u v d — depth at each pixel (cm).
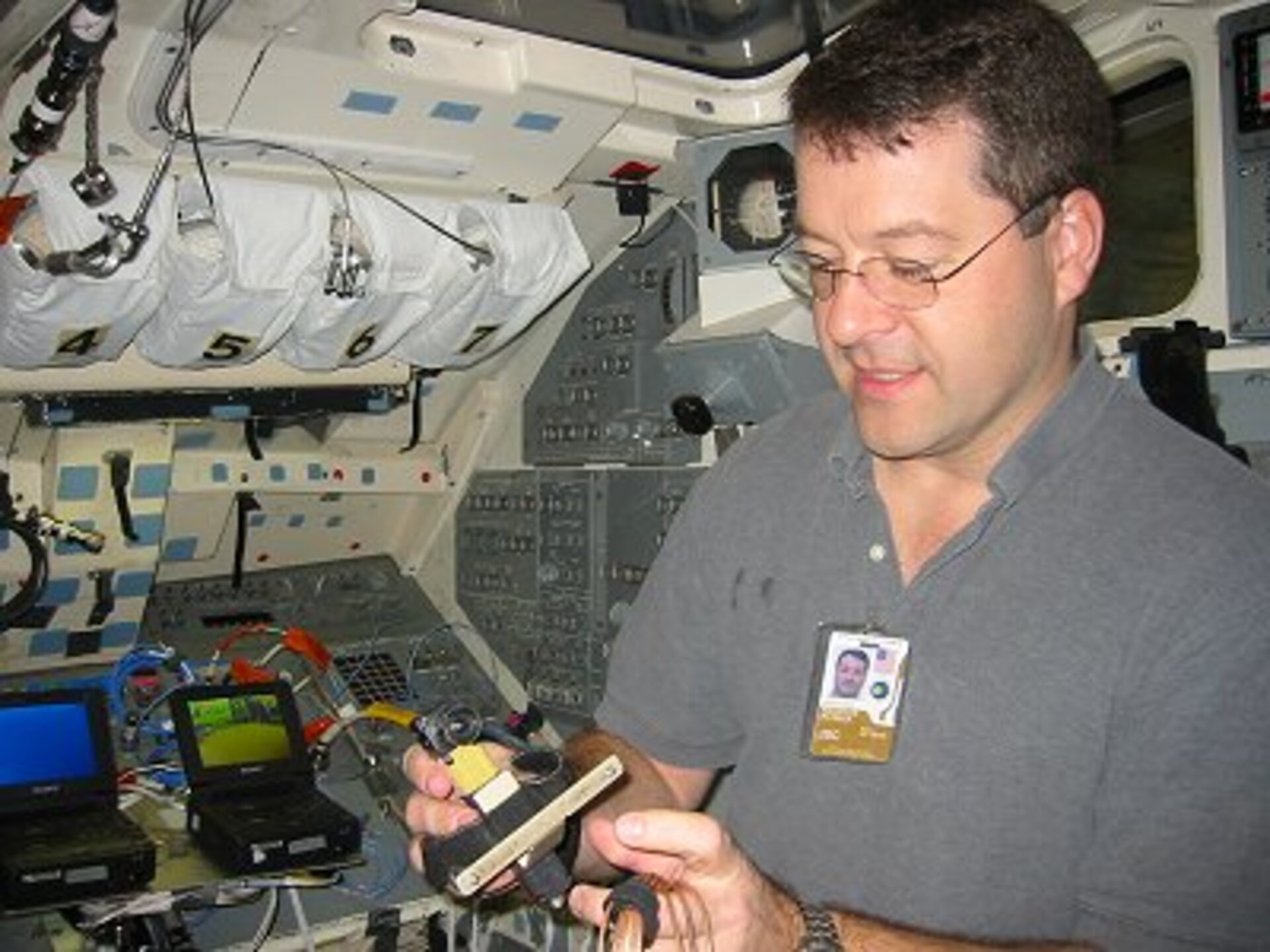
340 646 366
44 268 228
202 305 256
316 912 272
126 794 286
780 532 156
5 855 235
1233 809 116
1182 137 252
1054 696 130
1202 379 224
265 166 259
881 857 140
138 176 238
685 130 291
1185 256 250
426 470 376
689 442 312
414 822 120
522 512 362
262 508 357
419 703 355
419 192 285
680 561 167
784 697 150
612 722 171
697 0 265
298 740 291
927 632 138
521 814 111
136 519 311
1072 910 133
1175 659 122
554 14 256
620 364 330
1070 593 130
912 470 144
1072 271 131
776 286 274
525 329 318
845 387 133
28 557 301
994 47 118
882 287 121
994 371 124
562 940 317
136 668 327
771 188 276
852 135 118
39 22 185
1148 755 122
